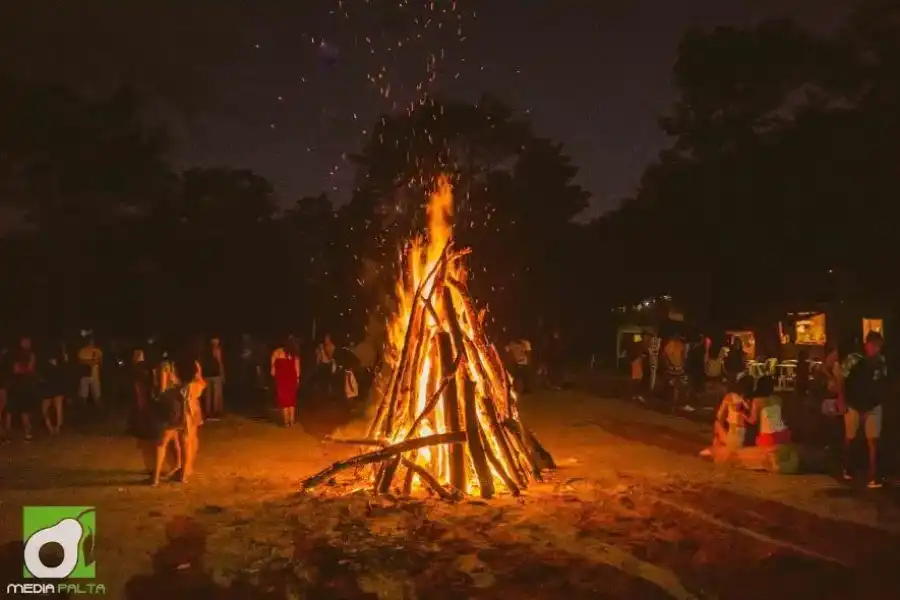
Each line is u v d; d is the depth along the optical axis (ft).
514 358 77.97
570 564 24.67
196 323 120.16
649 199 101.09
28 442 48.49
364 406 63.05
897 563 24.76
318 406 67.51
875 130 71.46
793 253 81.92
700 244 92.38
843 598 22.13
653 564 24.79
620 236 113.19
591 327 141.18
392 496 33.22
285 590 22.77
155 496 34.01
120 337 109.81
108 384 74.08
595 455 43.16
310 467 41.04
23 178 92.12
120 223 106.11
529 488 34.86
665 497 33.19
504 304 124.16
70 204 96.27
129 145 94.02
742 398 40.34
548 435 50.80
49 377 52.39
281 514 30.83
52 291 104.47
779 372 76.07
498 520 29.68
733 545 26.58
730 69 83.97
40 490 35.17
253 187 128.98
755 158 84.07
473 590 22.57
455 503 32.30
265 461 42.73
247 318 129.39
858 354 38.63
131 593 22.86
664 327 90.89
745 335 87.71
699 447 45.73
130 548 26.63
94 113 91.50
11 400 49.96
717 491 34.01
